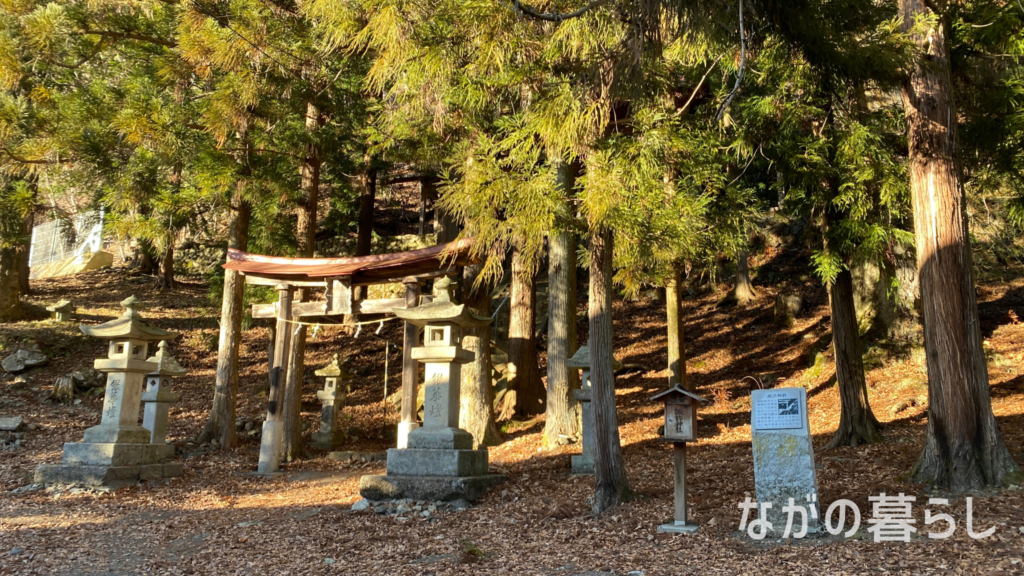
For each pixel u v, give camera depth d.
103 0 13.75
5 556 6.97
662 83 7.71
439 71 6.52
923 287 7.61
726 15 6.76
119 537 7.86
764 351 19.17
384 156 15.23
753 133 10.27
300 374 15.08
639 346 21.44
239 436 16.17
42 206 15.17
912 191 7.86
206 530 8.18
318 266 13.23
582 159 7.35
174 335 12.64
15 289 21.72
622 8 6.23
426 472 9.45
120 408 11.84
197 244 26.95
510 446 13.97
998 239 13.20
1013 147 9.29
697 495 8.02
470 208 6.65
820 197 9.88
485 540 7.15
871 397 13.87
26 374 18.03
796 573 5.23
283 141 14.38
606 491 7.77
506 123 7.38
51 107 13.62
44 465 11.28
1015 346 15.34
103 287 27.52
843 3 7.38
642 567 5.71
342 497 10.21
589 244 8.11
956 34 8.91
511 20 6.10
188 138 13.57
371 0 6.43
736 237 10.57
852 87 8.56
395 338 22.92
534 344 17.45
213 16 13.38
